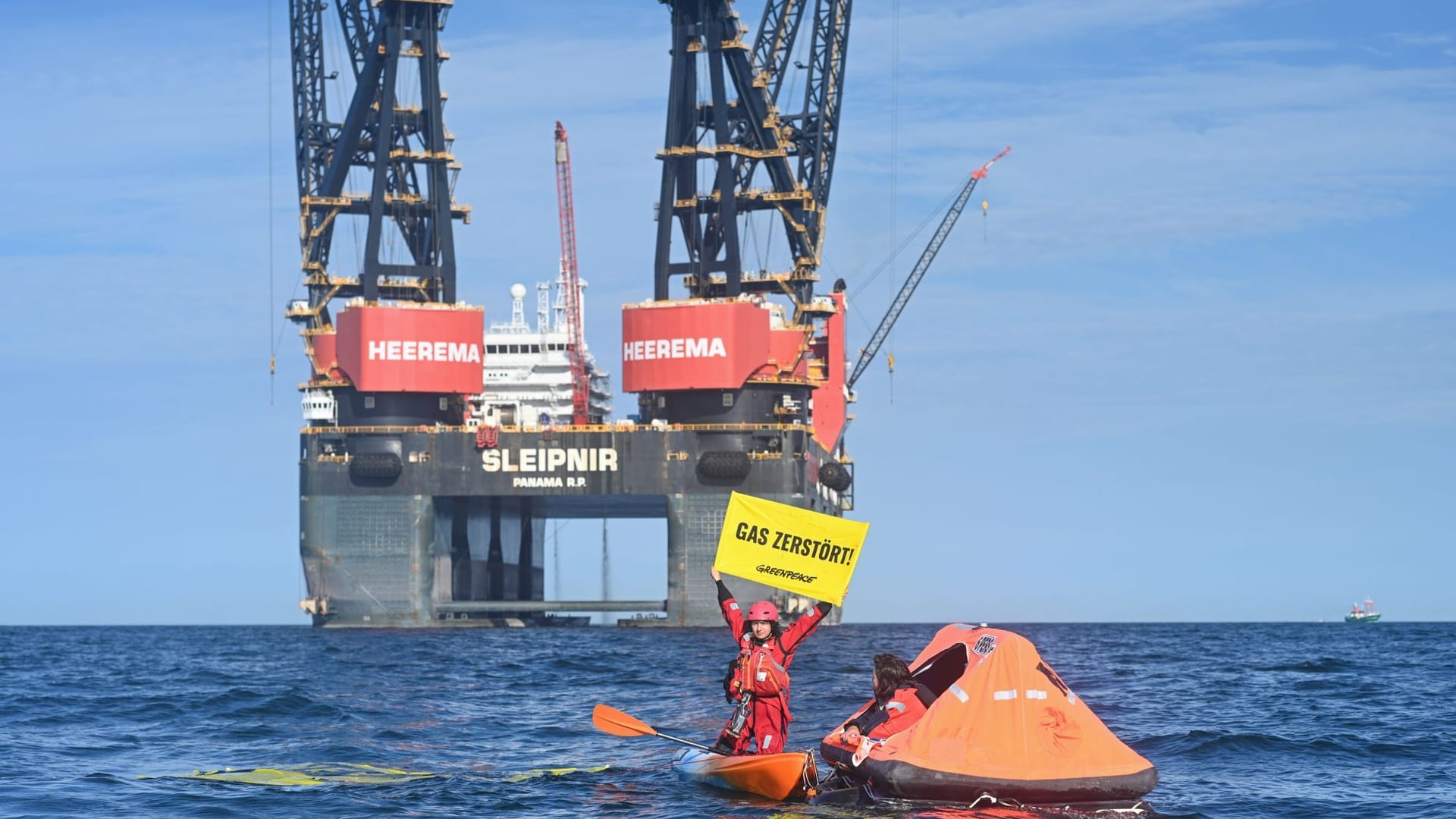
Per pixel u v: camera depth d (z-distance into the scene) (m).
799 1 154.75
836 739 22.30
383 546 158.38
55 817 21.69
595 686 51.09
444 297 158.38
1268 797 22.97
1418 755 27.91
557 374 178.50
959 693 20.92
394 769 26.91
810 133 155.38
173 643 129.12
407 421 158.38
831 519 24.08
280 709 40.75
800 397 159.00
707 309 152.25
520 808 22.23
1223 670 59.84
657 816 21.33
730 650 92.88
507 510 186.50
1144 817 19.98
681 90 153.75
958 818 19.69
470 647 103.69
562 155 186.88
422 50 154.50
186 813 22.09
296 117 157.00
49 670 68.81
